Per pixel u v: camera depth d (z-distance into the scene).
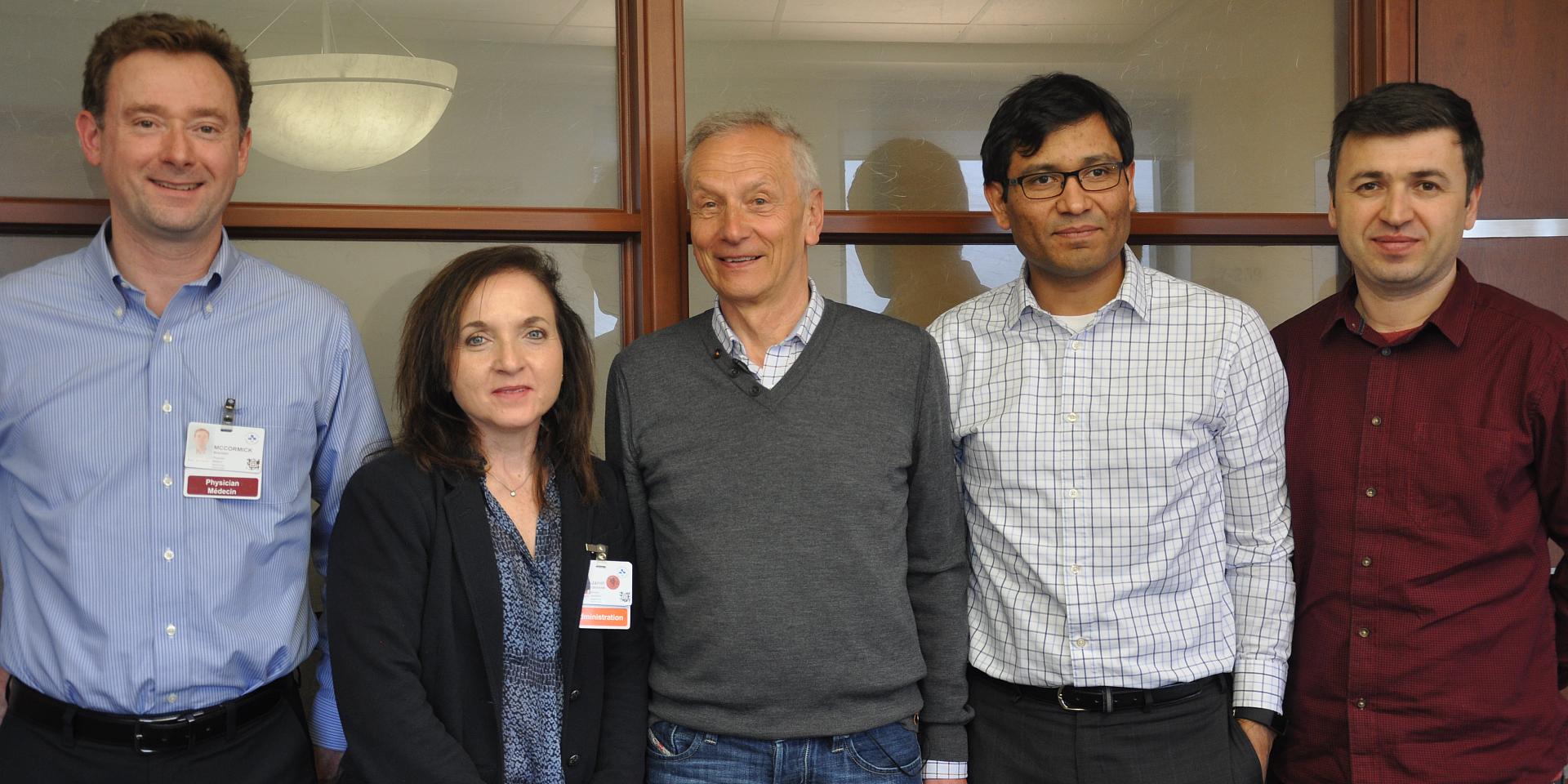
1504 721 2.04
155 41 1.86
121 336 1.91
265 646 1.94
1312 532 2.18
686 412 2.02
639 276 2.48
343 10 2.37
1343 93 2.74
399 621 1.79
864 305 2.62
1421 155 2.01
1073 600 2.04
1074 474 2.08
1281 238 2.71
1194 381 2.07
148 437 1.89
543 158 2.47
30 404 1.88
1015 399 2.13
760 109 2.12
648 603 2.06
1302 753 2.19
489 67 2.45
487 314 1.87
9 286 1.93
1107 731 2.04
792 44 2.58
